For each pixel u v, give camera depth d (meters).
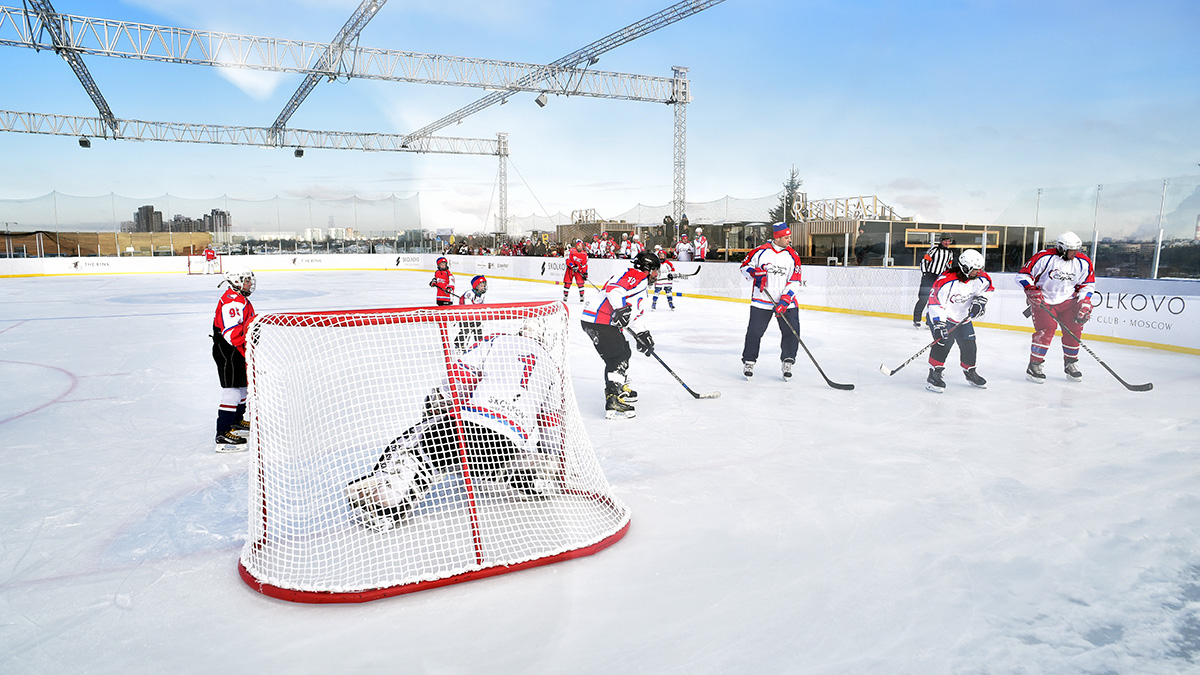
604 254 18.03
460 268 25.39
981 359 6.50
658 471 3.23
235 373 3.58
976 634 1.84
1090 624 1.89
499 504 2.64
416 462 2.57
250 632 1.87
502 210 32.34
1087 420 4.19
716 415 4.36
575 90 21.28
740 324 9.59
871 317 10.59
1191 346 6.83
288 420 3.25
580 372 6.00
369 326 2.51
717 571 2.20
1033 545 2.39
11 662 1.73
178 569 2.26
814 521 2.61
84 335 8.48
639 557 2.31
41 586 2.14
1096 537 2.46
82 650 1.79
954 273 4.88
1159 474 3.15
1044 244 8.76
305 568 2.18
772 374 5.86
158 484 3.11
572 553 2.29
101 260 24.22
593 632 1.85
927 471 3.21
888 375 5.36
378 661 1.72
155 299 14.04
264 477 2.32
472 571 2.14
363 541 2.37
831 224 13.32
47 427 4.14
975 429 3.99
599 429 4.04
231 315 3.47
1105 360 6.46
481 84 20.47
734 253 15.87
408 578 2.09
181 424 4.22
